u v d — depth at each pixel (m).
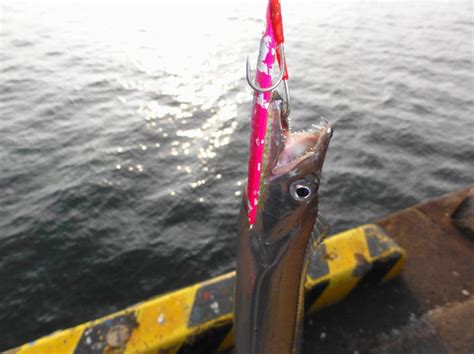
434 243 3.41
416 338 2.66
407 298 2.92
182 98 10.44
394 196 6.77
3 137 8.30
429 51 14.54
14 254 5.53
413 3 24.53
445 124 9.09
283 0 25.12
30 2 23.47
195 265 5.47
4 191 6.64
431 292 2.97
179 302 2.51
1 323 4.67
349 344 2.63
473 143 8.25
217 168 7.37
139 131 8.65
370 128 8.94
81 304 4.92
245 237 1.54
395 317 2.79
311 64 13.28
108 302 4.95
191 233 5.98
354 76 12.12
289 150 1.42
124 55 14.03
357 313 2.82
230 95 10.56
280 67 1.11
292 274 1.63
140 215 6.29
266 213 1.46
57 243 5.72
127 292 5.09
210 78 11.86
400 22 19.25
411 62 13.34
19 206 6.34
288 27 18.27
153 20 19.20
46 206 6.35
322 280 2.68
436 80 11.77
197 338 2.35
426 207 3.83
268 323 1.69
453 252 3.32
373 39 16.17
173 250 5.68
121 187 6.84
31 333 4.57
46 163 7.44
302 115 9.69
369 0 25.41
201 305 2.48
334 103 10.28
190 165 7.46
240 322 1.74
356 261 2.81
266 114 1.18
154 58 13.72
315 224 1.71
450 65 13.06
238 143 8.14
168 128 8.80
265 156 1.29
